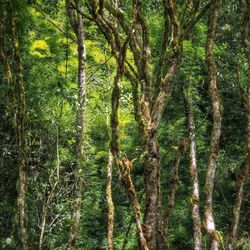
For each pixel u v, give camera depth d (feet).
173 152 44.14
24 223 20.01
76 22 27.61
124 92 41.04
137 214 13.42
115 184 46.96
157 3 34.55
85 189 42.24
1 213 29.07
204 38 43.50
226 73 43.52
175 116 47.52
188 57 41.34
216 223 43.55
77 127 28.73
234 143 49.39
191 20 15.48
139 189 44.55
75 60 39.91
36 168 30.71
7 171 30.04
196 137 45.91
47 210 29.07
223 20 44.16
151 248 13.51
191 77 42.45
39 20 37.01
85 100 28.86
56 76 34.58
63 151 32.09
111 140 14.07
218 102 16.56
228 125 49.49
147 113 14.44
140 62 14.99
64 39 39.01
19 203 20.02
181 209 44.75
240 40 44.29
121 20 15.21
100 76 41.45
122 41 15.42
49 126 30.89
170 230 44.98
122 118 41.34
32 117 30.48
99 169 48.49
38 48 37.14
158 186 14.06
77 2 16.65
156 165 13.99
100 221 46.44
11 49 26.53
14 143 29.89
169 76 14.61
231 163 45.27
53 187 26.99
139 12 15.05
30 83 32.07
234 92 45.88
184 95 43.16
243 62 42.01
